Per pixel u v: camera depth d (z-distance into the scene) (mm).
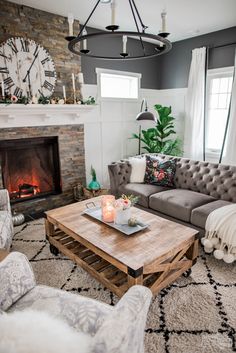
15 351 808
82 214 2449
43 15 3295
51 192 3902
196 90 4406
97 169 4508
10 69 3133
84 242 2010
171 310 1835
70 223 2258
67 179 3943
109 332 873
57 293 1385
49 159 3848
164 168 3486
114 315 944
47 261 2438
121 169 3648
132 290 1104
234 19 3627
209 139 4680
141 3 3076
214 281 2148
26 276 1414
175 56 4805
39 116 3428
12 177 3574
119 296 1777
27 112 3244
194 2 3059
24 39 3186
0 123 3119
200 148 4590
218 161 4539
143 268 1664
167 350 1531
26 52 3229
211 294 1995
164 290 2037
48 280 2162
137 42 4586
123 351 886
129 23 3773
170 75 4965
